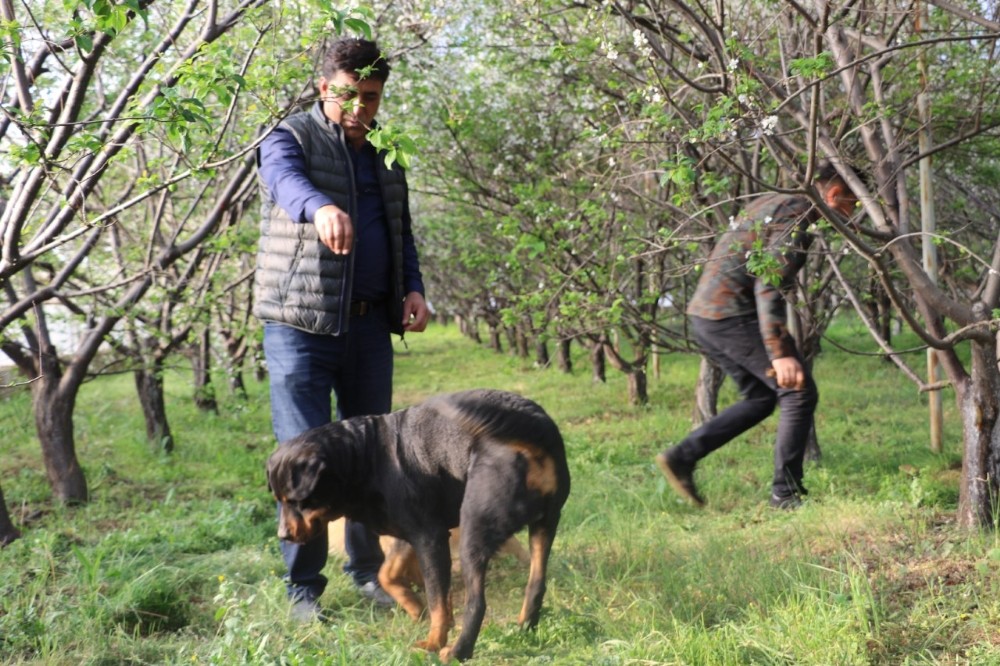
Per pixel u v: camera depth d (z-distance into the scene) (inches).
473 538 135.9
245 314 394.3
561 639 141.7
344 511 146.3
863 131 206.1
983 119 264.7
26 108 176.7
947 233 156.9
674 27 233.5
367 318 172.7
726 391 507.2
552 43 302.2
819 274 309.6
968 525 178.2
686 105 262.5
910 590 147.3
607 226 312.8
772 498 226.5
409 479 142.6
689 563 170.9
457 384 663.8
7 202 216.5
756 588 151.3
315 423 165.3
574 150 357.4
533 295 306.7
